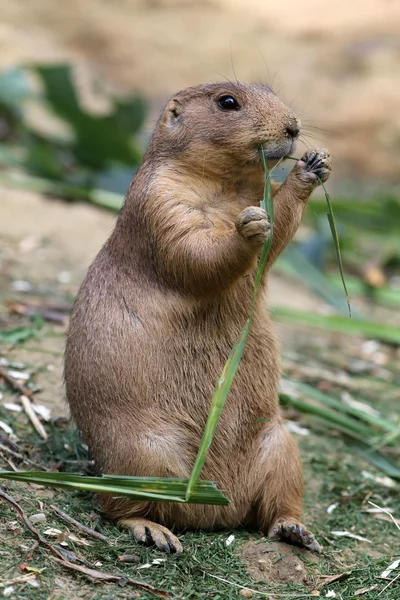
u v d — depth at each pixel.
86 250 17.06
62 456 10.23
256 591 8.26
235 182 9.58
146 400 8.99
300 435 12.44
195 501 8.30
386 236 21.98
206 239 8.73
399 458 12.40
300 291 18.91
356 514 10.50
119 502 8.97
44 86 20.86
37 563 7.98
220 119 9.37
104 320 9.16
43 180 20.42
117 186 20.28
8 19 33.62
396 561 9.26
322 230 20.05
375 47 35.56
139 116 21.50
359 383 14.74
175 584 8.14
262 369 9.42
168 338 9.04
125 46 34.34
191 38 35.97
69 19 34.94
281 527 9.03
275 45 35.91
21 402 11.09
